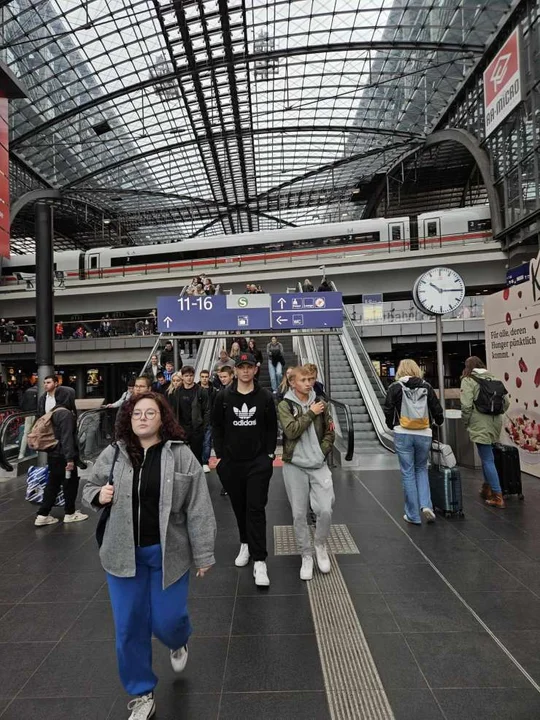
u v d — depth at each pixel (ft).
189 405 20.66
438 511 16.60
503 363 24.54
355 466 24.39
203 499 6.86
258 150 132.77
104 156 124.57
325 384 26.23
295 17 84.79
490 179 81.97
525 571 11.45
